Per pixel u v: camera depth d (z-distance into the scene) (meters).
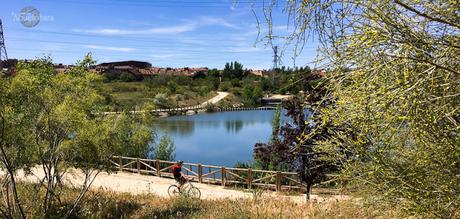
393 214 4.72
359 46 2.69
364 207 5.25
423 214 3.80
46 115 9.91
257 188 16.61
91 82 10.93
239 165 19.80
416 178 3.62
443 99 2.69
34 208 10.56
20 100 9.57
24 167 10.23
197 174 18.55
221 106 79.88
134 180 18.56
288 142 11.08
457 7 2.50
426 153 3.46
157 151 23.72
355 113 3.13
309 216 8.17
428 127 3.03
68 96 10.15
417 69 2.60
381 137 3.16
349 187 5.12
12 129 9.41
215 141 39.31
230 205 10.46
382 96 2.69
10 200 11.26
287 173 15.91
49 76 10.38
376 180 4.27
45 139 10.19
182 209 11.30
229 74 111.12
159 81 91.75
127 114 11.01
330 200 9.83
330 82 3.02
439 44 2.58
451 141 3.15
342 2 2.71
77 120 9.88
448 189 3.51
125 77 91.94
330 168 10.70
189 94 87.81
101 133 10.25
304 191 15.35
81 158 10.70
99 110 10.99
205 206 11.45
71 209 10.89
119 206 12.12
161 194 15.77
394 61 2.57
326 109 3.38
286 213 8.73
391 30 2.56
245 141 39.16
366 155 4.03
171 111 68.19
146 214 11.21
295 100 10.82
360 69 2.76
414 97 2.57
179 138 41.34
